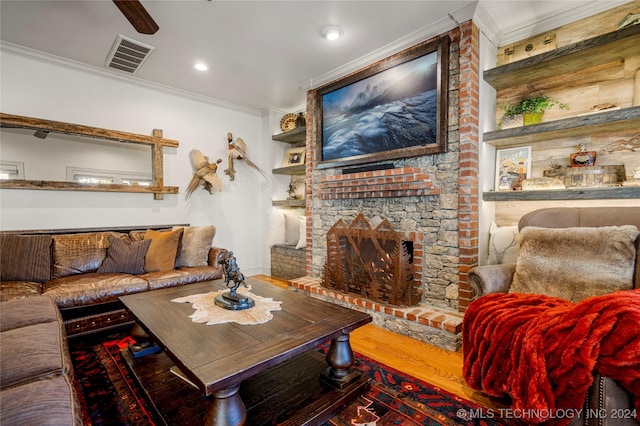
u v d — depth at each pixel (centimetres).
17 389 95
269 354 122
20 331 139
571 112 245
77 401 102
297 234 438
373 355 214
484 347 158
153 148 364
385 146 294
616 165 217
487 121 265
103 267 284
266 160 471
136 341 193
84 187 317
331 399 147
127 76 340
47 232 290
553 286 177
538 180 242
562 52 219
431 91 260
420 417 150
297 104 446
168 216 379
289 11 232
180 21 243
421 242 268
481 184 255
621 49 211
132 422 146
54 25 246
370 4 226
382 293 270
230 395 115
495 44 275
